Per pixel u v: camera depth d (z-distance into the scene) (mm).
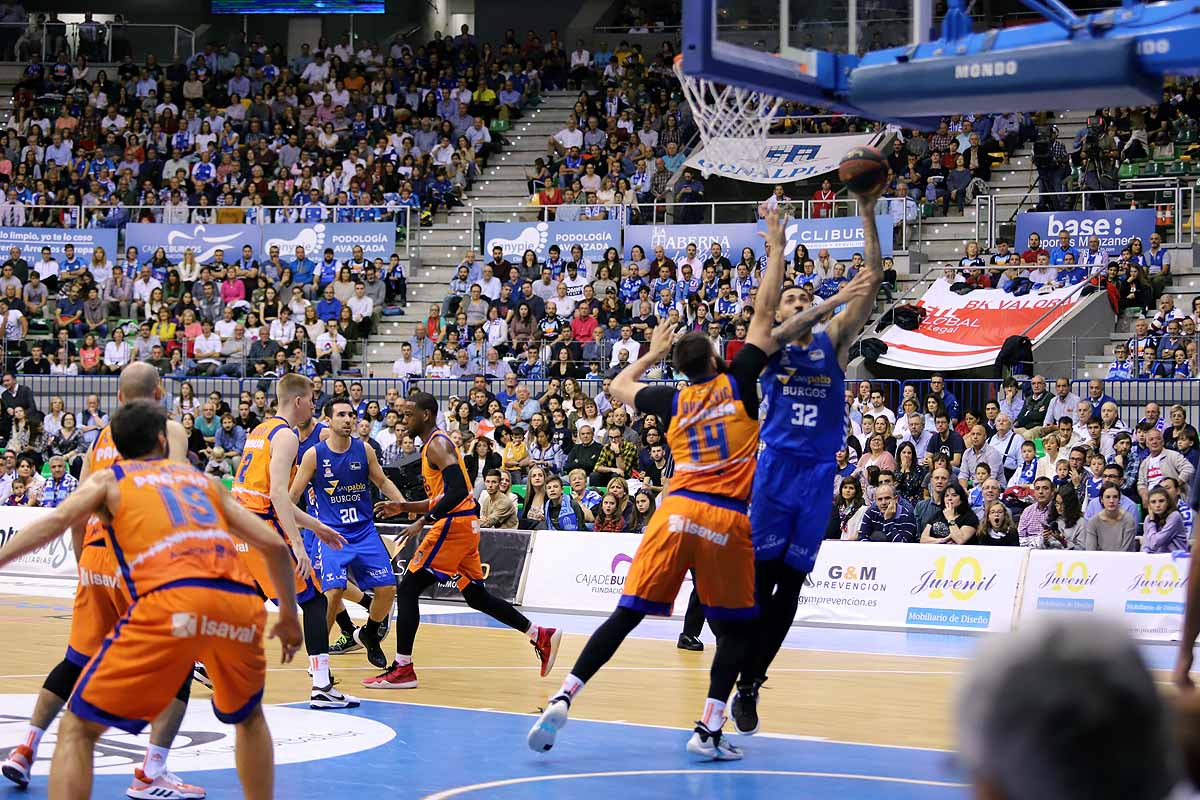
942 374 17203
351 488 7801
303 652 9555
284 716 6902
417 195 23578
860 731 6672
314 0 31172
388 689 7910
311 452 7664
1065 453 13719
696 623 10016
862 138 21156
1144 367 15977
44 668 8414
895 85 5355
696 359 5883
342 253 22047
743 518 5852
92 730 4070
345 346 20250
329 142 25391
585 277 20297
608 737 6434
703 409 5863
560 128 25984
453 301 20562
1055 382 15367
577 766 5711
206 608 4066
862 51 5676
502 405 17641
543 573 13281
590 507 13836
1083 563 11352
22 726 6379
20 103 27469
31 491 16234
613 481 13461
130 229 22594
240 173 24734
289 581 4422
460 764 5730
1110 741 997
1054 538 11930
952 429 14891
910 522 12398
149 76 28000
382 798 5062
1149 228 18719
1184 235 19453
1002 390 15773
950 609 11703
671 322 6352
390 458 16234
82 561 5160
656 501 13695
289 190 23781
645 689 8078
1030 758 1008
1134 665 1011
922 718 7074
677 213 21719
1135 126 21172
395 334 21234
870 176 5941
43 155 25844
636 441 15219
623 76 26703
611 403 17016
